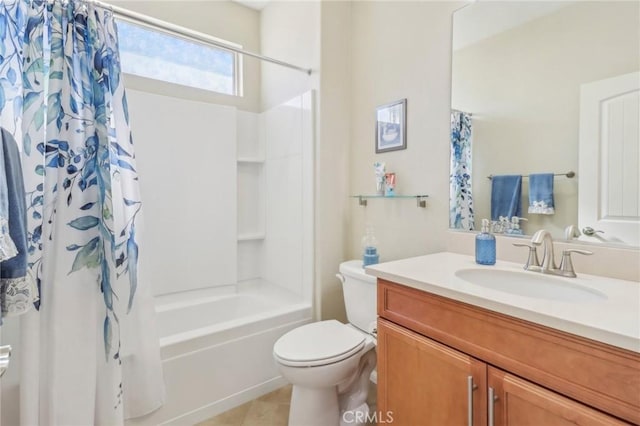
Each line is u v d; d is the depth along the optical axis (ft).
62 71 4.16
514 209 4.44
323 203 6.84
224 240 8.23
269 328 6.21
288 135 7.72
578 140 3.85
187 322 7.47
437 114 5.35
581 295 3.28
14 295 3.16
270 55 8.57
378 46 6.41
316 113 6.83
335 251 7.02
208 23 8.28
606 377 2.21
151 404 4.80
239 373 5.82
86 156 4.32
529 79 4.27
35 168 3.93
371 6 6.56
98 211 4.37
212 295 8.09
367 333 5.41
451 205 5.18
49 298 4.06
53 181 4.08
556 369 2.45
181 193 7.61
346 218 7.17
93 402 4.23
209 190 7.99
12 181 3.12
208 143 7.96
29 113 3.93
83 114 4.31
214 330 5.59
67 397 4.07
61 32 4.18
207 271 8.00
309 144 6.97
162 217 7.38
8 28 3.95
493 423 2.83
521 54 4.34
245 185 8.77
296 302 7.32
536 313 2.51
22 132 3.90
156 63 7.64
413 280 3.48
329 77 6.84
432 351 3.31
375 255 5.82
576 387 2.34
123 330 4.62
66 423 4.06
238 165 8.63
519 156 4.39
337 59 6.95
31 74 3.97
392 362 3.77
